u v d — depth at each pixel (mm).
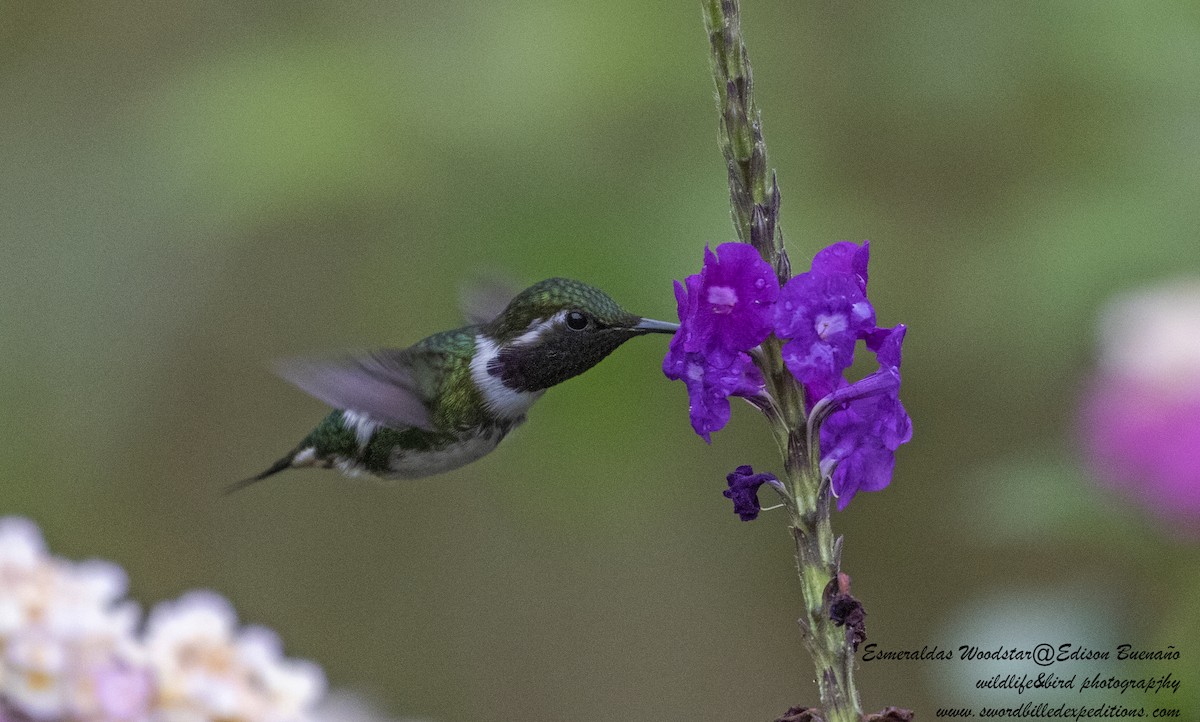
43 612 5199
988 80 10750
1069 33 10516
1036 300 9992
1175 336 7668
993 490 8062
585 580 15148
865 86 11102
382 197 10602
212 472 13750
